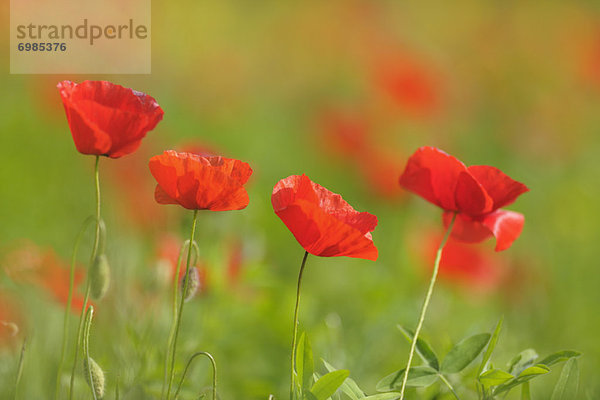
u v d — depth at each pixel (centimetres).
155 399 481
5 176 1143
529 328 955
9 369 541
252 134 1647
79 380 483
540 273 1106
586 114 1956
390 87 1616
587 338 957
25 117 1290
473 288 948
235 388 595
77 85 385
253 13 2200
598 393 570
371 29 2264
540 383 708
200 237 757
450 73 2014
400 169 1327
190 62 1788
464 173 401
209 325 647
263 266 770
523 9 2422
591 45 2008
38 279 601
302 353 387
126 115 367
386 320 799
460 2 2450
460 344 425
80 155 1240
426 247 964
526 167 1680
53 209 1112
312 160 1522
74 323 625
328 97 1995
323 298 925
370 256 358
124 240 792
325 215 338
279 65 2105
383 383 412
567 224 1352
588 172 1652
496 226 421
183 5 1977
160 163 361
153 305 589
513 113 1931
